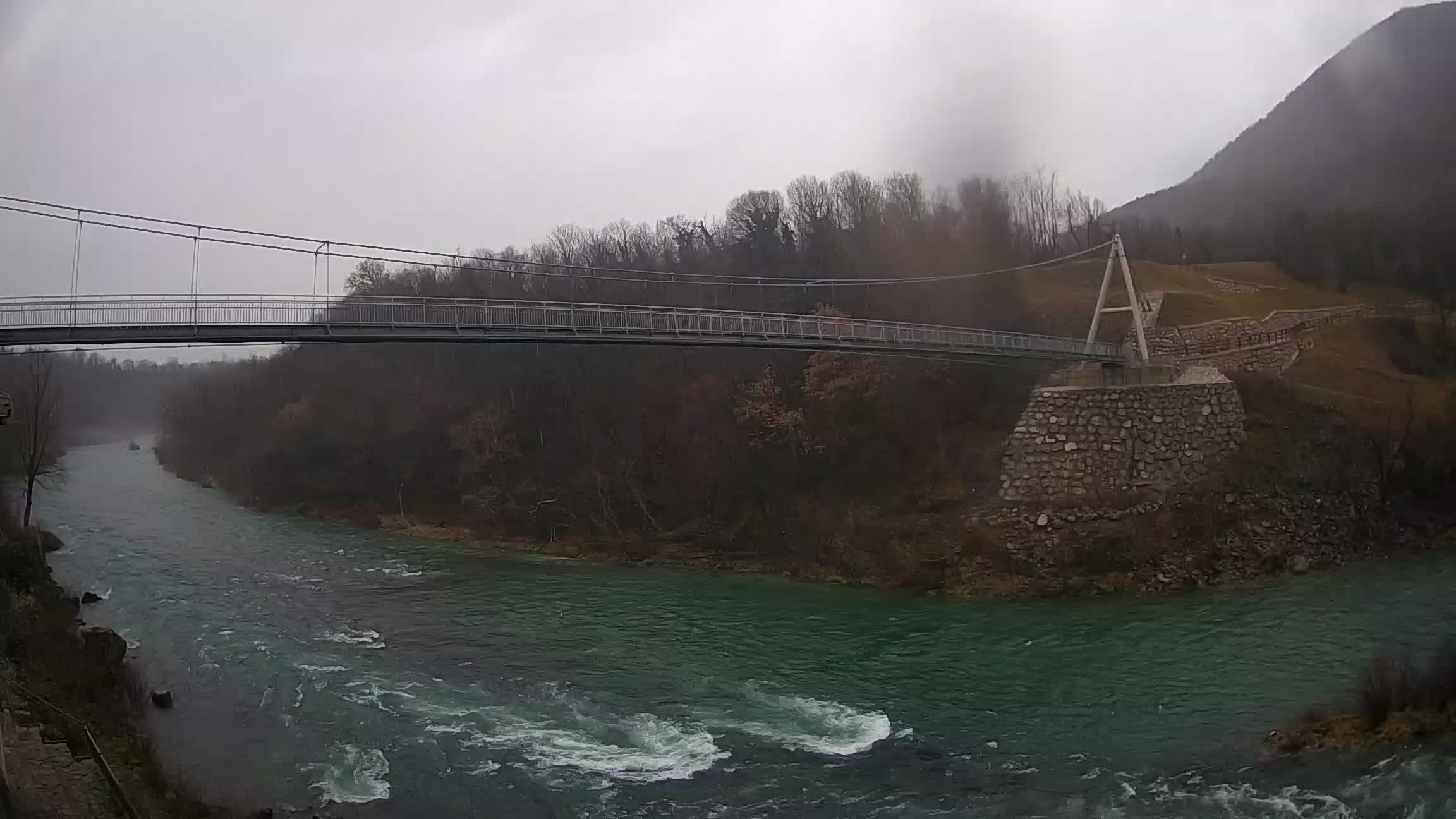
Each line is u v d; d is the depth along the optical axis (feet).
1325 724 71.67
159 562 161.48
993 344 157.99
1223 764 68.59
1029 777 68.39
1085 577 126.93
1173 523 133.49
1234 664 91.40
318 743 77.97
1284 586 120.37
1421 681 72.08
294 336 110.42
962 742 75.92
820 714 83.35
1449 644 78.23
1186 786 65.10
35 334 93.15
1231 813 60.29
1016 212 289.74
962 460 155.43
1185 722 77.92
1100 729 77.41
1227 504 136.46
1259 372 167.63
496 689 91.81
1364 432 146.72
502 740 78.38
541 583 145.48
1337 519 135.44
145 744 72.84
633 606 127.54
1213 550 128.98
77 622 110.83
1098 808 62.34
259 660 101.96
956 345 147.74
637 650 104.88
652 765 72.79
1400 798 59.47
